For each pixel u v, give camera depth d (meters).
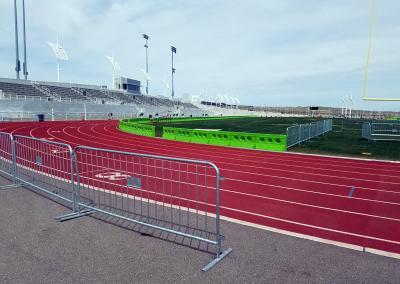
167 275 3.74
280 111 111.94
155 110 73.06
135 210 6.32
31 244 4.57
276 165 12.95
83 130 29.52
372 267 4.04
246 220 6.16
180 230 5.20
